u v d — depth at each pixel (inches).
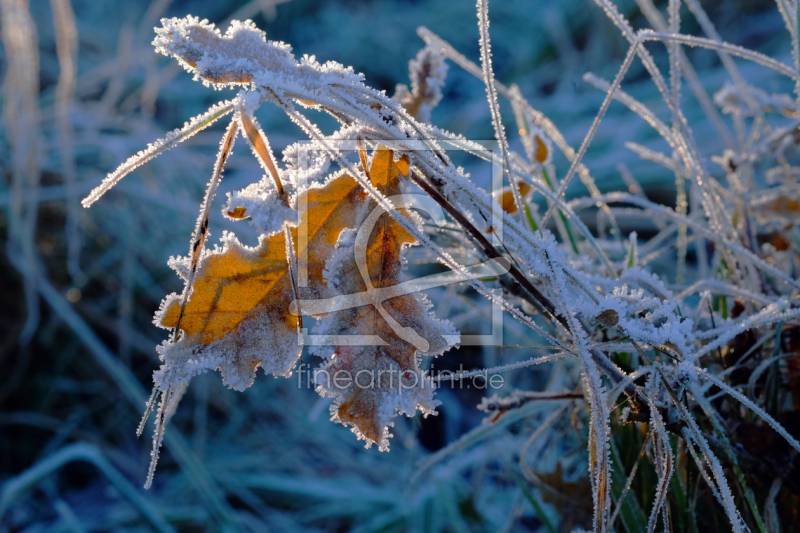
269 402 53.9
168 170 60.8
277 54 22.9
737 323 26.4
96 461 38.5
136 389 46.9
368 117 22.8
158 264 58.0
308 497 45.8
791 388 26.5
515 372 48.3
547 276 23.9
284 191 22.9
